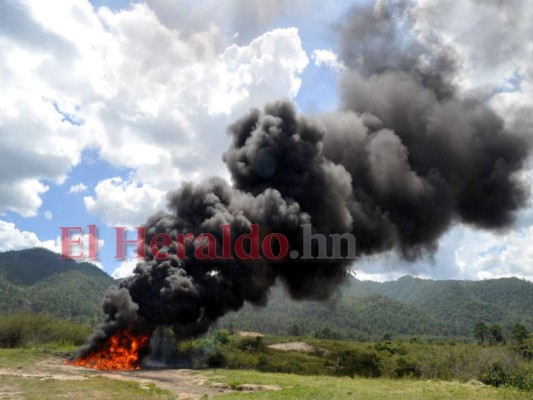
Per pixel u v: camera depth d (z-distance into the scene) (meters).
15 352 39.06
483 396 22.47
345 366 40.50
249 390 24.80
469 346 41.47
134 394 20.92
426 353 41.56
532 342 38.28
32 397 19.08
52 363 35.16
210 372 33.12
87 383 23.42
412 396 21.50
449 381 30.53
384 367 37.78
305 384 26.28
